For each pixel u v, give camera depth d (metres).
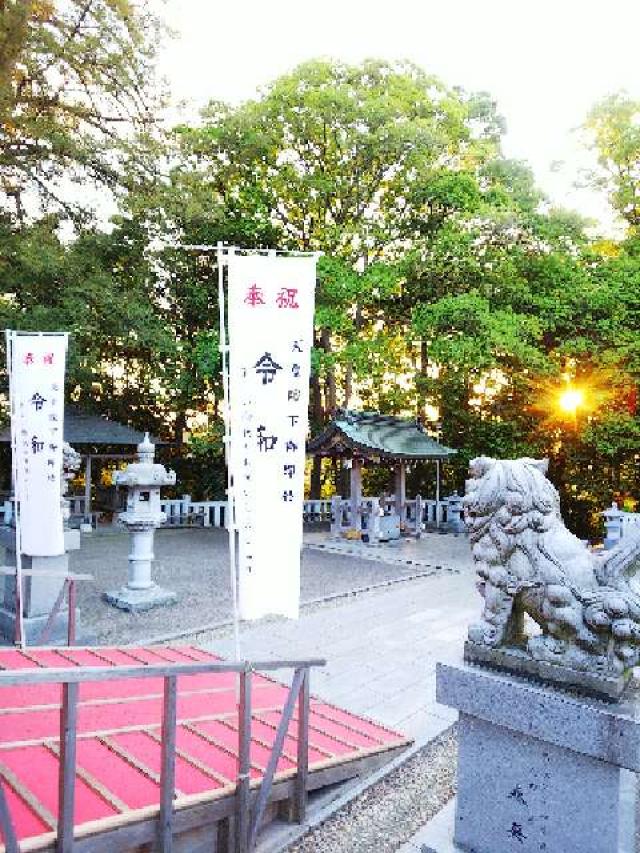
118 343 22.83
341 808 4.96
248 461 5.36
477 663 4.20
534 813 3.88
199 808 3.90
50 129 16.12
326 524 21.88
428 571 14.66
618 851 3.54
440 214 21.48
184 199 17.95
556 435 21.45
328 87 19.50
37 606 8.37
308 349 5.41
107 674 3.27
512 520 4.09
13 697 5.30
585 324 19.31
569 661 3.77
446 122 20.83
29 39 15.28
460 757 4.23
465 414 22.53
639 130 19.73
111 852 3.46
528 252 19.88
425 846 4.29
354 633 9.58
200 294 21.39
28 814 3.52
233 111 20.64
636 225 21.61
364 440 17.08
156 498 11.28
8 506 11.45
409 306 22.48
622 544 3.83
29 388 7.86
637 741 3.38
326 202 21.03
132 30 16.27
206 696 5.98
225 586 12.70
